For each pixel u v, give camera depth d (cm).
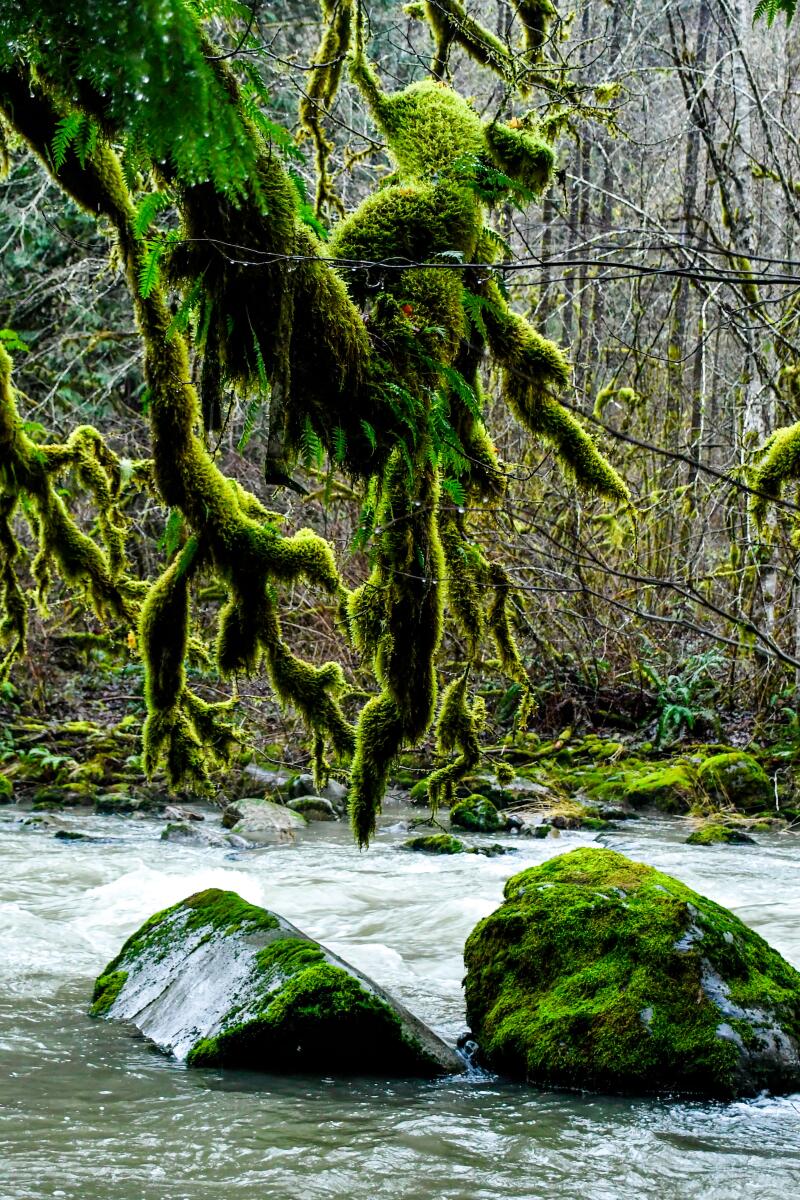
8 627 523
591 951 371
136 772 1023
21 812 919
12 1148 275
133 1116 300
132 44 104
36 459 448
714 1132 305
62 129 157
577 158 1277
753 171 1118
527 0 550
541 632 1219
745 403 1093
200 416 362
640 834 884
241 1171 269
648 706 1216
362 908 601
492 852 786
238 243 263
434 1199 258
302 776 985
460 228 340
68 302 1570
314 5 1262
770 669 1102
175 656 410
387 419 315
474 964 394
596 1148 291
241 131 114
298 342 293
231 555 380
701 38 1320
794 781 999
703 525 1263
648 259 1145
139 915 568
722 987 354
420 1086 336
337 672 410
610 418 1380
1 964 463
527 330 406
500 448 1124
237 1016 351
